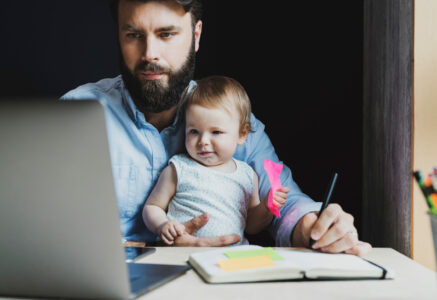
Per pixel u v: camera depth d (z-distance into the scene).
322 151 1.53
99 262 0.58
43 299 0.61
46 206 0.58
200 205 1.45
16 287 0.61
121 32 1.51
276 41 1.51
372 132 1.34
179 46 1.52
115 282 0.58
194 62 1.54
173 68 1.53
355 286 0.70
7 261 0.60
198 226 1.36
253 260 0.76
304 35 1.50
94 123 0.55
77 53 1.56
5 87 1.56
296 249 0.91
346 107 1.50
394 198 1.12
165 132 1.56
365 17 1.42
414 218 1.00
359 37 1.47
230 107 1.46
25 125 0.55
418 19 0.99
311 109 1.52
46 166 0.56
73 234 0.58
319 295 0.66
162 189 1.49
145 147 1.53
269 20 1.51
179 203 1.47
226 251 0.82
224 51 1.54
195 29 1.53
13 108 0.55
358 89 1.49
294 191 1.48
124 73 1.53
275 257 0.79
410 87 1.01
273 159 1.55
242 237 1.47
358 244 0.87
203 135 1.46
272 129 1.55
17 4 1.55
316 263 0.76
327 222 0.87
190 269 0.79
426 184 0.81
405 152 1.04
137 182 1.53
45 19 1.56
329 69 1.50
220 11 1.52
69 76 1.57
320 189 1.54
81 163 0.56
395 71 1.12
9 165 0.57
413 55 1.00
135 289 0.65
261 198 1.55
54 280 0.60
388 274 0.73
